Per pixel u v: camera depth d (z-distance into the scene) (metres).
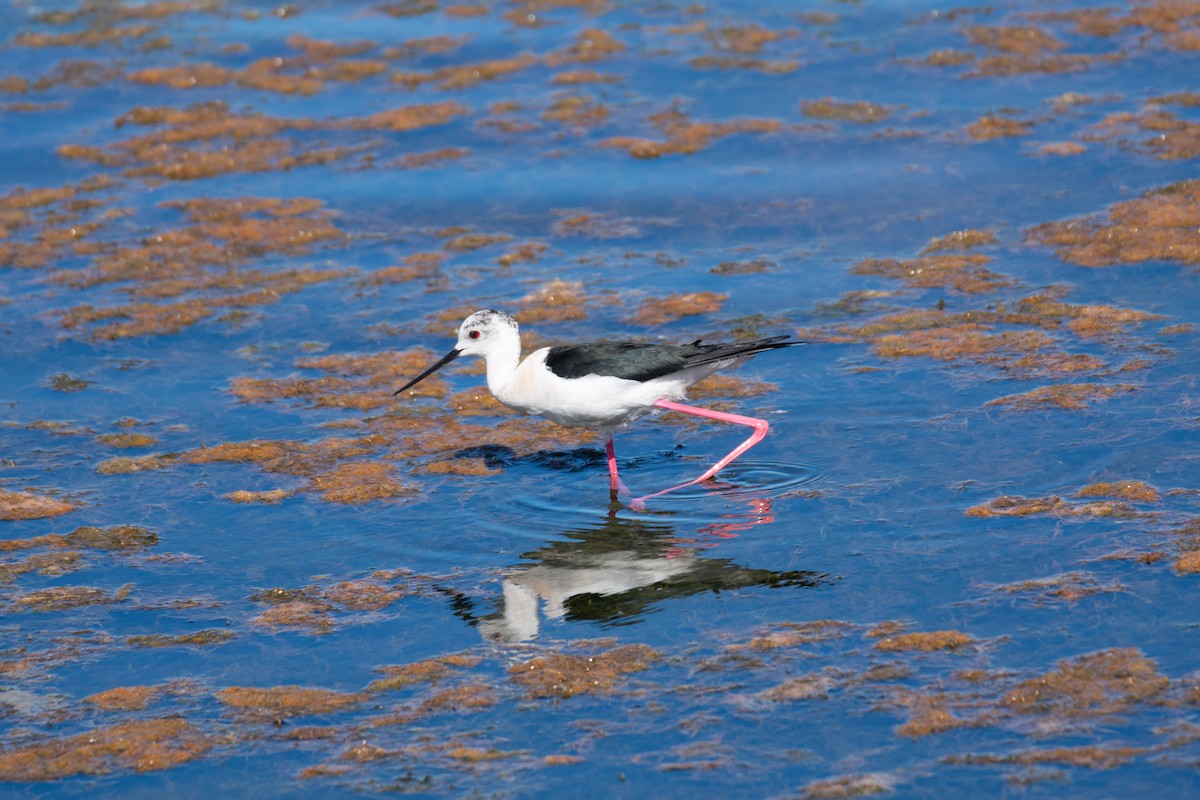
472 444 13.52
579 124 22.94
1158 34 25.19
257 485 12.70
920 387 13.88
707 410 12.65
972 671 8.94
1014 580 10.05
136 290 17.86
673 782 8.07
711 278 17.47
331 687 9.33
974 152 20.77
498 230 19.45
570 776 8.19
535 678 9.28
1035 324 15.26
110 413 14.48
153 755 8.61
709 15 28.14
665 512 11.79
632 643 9.70
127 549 11.55
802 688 8.90
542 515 11.89
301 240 19.33
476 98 24.38
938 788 7.84
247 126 23.50
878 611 9.84
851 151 21.25
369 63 26.28
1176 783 7.73
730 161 21.25
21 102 24.98
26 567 11.25
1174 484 11.32
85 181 21.67
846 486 11.92
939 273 17.02
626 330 16.06
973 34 25.89
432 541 11.49
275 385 15.10
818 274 17.38
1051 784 7.79
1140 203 18.25
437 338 16.23
